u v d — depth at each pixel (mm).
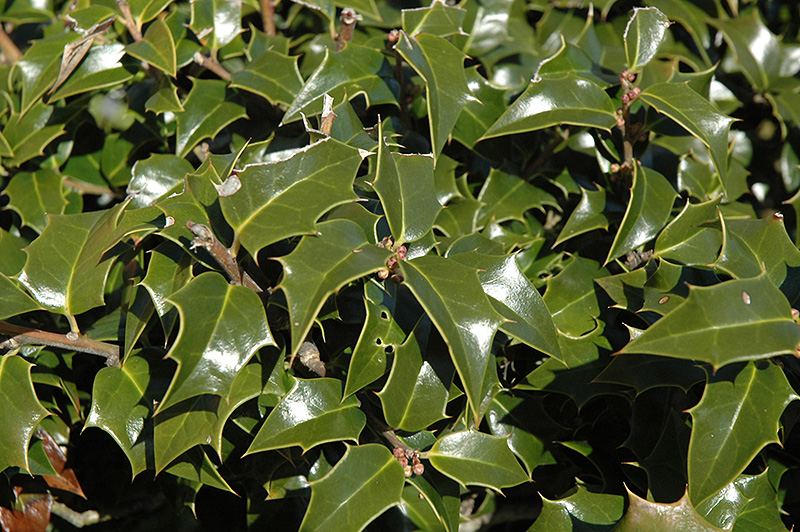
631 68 605
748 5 724
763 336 525
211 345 533
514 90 674
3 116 684
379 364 561
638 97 602
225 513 707
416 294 522
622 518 576
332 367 588
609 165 645
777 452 618
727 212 647
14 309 582
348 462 561
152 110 635
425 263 541
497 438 579
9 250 651
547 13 720
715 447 557
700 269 582
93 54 631
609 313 617
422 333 564
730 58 711
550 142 648
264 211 537
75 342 588
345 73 622
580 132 658
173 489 646
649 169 621
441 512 573
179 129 635
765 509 599
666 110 592
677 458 598
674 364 580
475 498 708
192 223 529
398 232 555
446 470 572
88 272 590
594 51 685
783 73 692
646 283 583
